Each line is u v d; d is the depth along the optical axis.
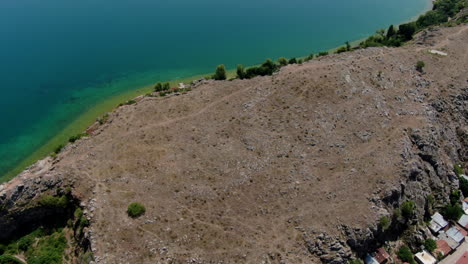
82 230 87.31
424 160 106.50
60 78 168.00
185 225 84.94
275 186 94.31
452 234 99.50
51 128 137.75
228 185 94.50
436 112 120.62
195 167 99.31
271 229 85.00
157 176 96.69
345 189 93.31
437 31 169.75
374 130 109.25
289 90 123.62
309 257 80.81
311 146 105.19
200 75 169.75
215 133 110.50
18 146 129.62
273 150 104.19
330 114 114.00
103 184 94.62
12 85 162.50
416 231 96.19
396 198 93.94
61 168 100.19
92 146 107.31
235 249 80.62
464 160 119.75
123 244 80.88
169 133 110.94
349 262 81.62
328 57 146.75
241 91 127.88
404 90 125.38
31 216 95.25
